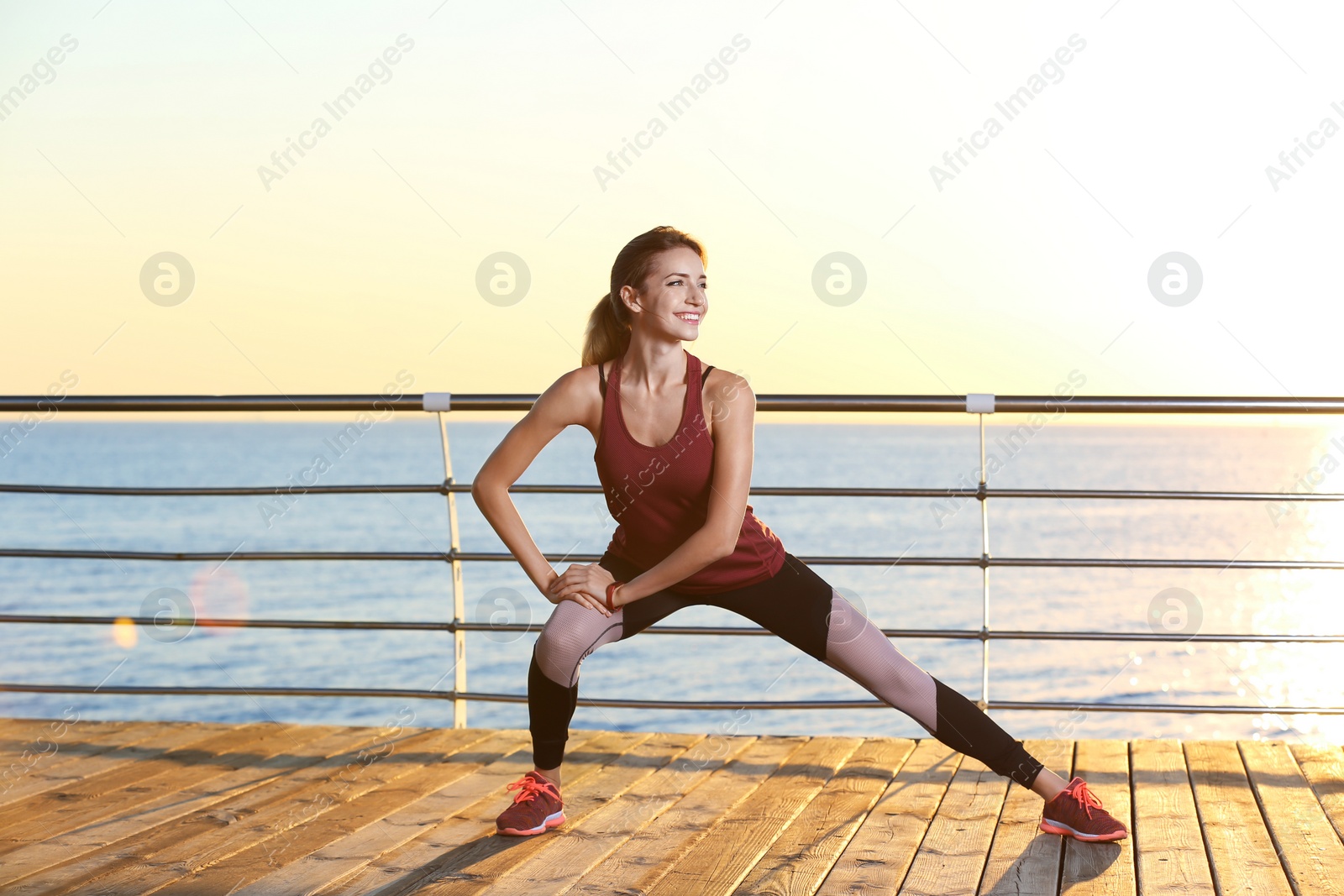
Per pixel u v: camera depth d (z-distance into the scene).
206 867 2.01
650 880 1.94
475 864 2.02
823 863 2.02
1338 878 1.90
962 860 2.03
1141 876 1.93
